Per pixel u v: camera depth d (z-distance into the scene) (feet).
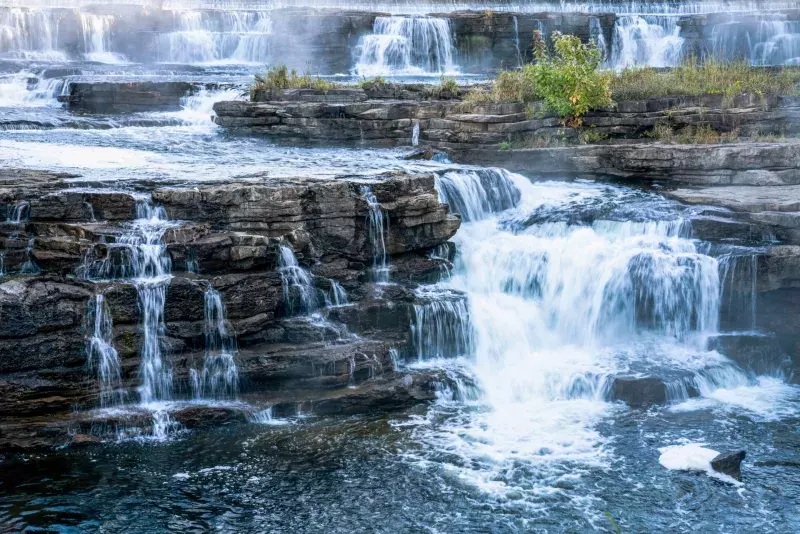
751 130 70.08
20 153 61.16
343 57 117.29
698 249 51.60
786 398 45.29
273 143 74.64
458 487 36.29
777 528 33.86
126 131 77.36
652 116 71.10
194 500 34.96
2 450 37.55
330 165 59.47
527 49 120.26
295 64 117.08
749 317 50.08
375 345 44.52
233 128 78.69
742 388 46.47
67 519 33.53
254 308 43.37
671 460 38.24
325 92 79.82
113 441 38.86
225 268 43.68
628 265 49.96
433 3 141.38
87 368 39.81
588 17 120.88
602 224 55.57
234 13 122.31
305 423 41.22
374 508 34.76
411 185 50.57
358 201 48.08
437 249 51.70
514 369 46.50
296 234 45.88
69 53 113.91
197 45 117.60
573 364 46.96
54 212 43.98
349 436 40.16
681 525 33.96
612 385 44.50
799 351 49.29
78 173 51.24
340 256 48.06
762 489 36.45
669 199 59.06
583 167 65.67
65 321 39.52
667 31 123.54
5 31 111.04
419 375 44.29
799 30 119.65
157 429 39.52
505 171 59.93
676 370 45.98
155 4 135.13
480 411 42.98
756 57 119.96
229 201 45.75
